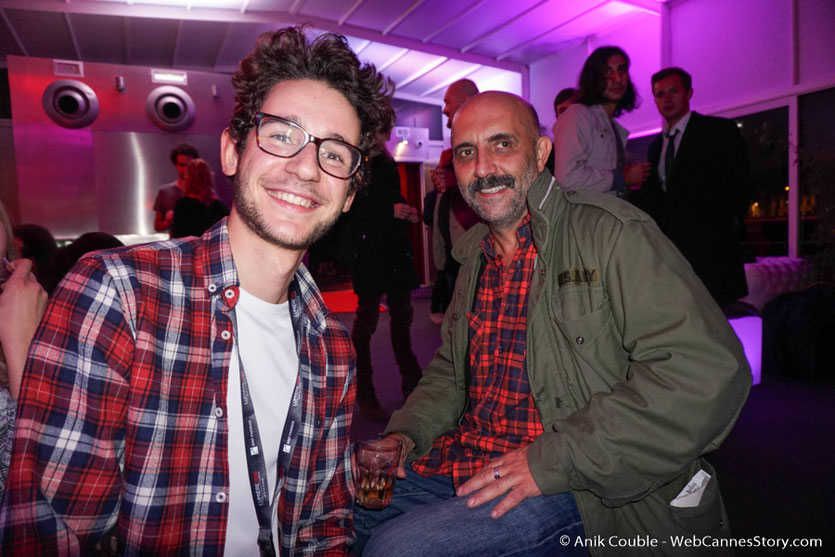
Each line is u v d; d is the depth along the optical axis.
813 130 5.35
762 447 2.69
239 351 0.99
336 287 11.13
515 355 1.34
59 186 5.66
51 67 5.53
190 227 3.94
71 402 0.80
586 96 2.87
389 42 7.62
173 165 6.02
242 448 0.97
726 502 2.14
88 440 0.81
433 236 3.89
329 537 1.16
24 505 0.74
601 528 1.12
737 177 3.16
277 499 1.07
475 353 1.46
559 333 1.25
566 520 1.14
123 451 0.87
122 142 5.81
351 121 1.05
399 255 3.28
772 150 5.65
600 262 1.21
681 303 1.08
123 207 5.89
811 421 3.05
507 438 1.32
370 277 3.19
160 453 0.86
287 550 1.09
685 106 3.33
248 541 1.00
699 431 1.02
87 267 0.87
